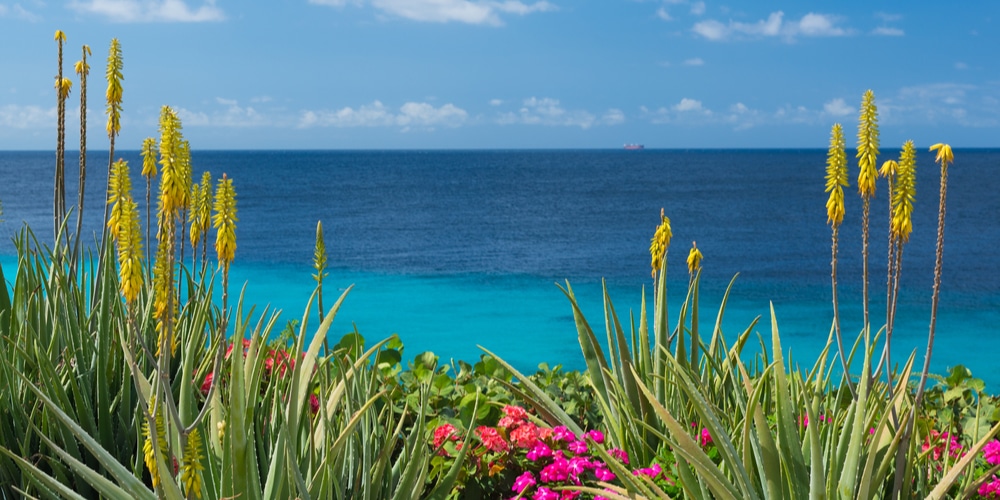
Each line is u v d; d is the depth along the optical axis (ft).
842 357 9.98
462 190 265.13
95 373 12.89
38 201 179.42
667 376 13.64
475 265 86.12
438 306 58.39
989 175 345.31
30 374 12.89
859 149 9.28
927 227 134.00
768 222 150.61
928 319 53.88
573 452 12.78
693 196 231.09
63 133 15.64
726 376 13.82
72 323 13.57
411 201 210.59
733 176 372.99
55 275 14.84
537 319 53.31
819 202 204.44
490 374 19.13
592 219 157.58
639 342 15.24
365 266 83.71
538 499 11.40
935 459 12.84
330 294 63.98
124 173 7.49
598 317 54.34
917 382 19.25
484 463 13.50
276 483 9.18
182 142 7.23
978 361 42.52
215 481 9.32
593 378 14.96
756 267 86.74
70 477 11.35
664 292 14.38
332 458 9.26
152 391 8.57
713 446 12.34
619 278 76.69
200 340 14.26
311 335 46.50
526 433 12.98
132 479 8.54
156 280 7.63
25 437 11.09
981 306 59.26
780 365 10.35
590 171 444.96
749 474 9.89
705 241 117.50
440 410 16.12
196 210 11.48
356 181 324.19
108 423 11.71
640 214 170.40
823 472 9.24
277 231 125.80
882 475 9.75
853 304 60.34
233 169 457.27
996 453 12.06
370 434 11.68
